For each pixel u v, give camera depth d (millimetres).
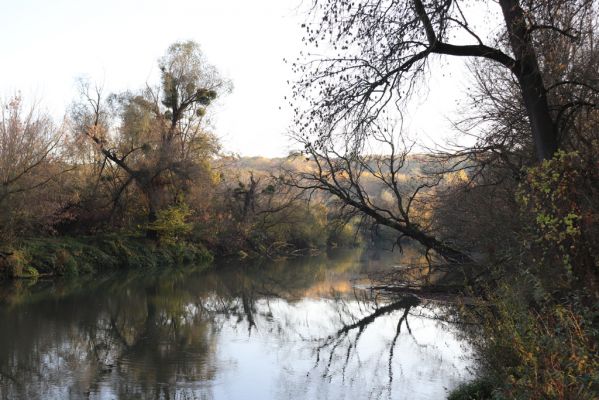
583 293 5898
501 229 13383
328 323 17375
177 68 36125
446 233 19969
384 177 20438
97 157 34719
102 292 22969
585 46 10742
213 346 13922
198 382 10758
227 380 10891
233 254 44906
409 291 22547
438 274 25719
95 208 33469
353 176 19969
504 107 13977
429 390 10086
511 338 6102
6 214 24531
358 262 43750
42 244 28109
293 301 22094
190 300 21922
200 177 35281
